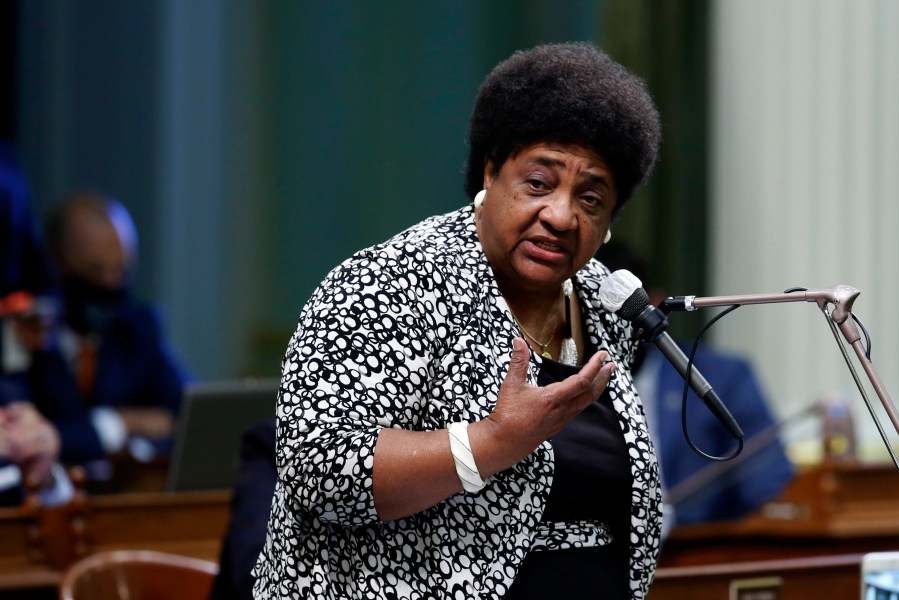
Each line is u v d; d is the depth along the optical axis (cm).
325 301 578
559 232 589
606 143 590
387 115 2603
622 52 2027
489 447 537
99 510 1138
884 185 1931
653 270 2012
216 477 1240
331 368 561
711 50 2017
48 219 1727
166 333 2458
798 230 1956
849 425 1438
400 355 572
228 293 2506
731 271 1995
